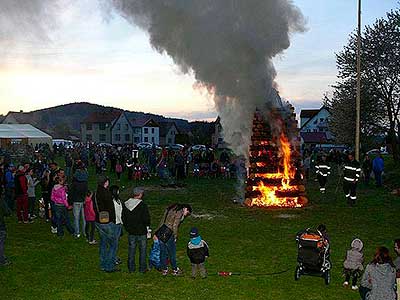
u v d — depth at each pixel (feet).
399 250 23.99
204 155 107.45
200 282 29.91
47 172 50.19
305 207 60.59
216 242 40.68
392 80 126.62
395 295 22.25
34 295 27.40
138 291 28.14
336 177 108.27
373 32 130.21
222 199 69.00
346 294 27.96
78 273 31.86
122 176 109.09
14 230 46.03
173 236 31.40
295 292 28.17
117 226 32.68
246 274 31.60
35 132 188.75
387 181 91.15
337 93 144.46
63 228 45.98
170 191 79.82
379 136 135.44
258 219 51.96
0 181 50.47
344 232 45.01
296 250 37.91
